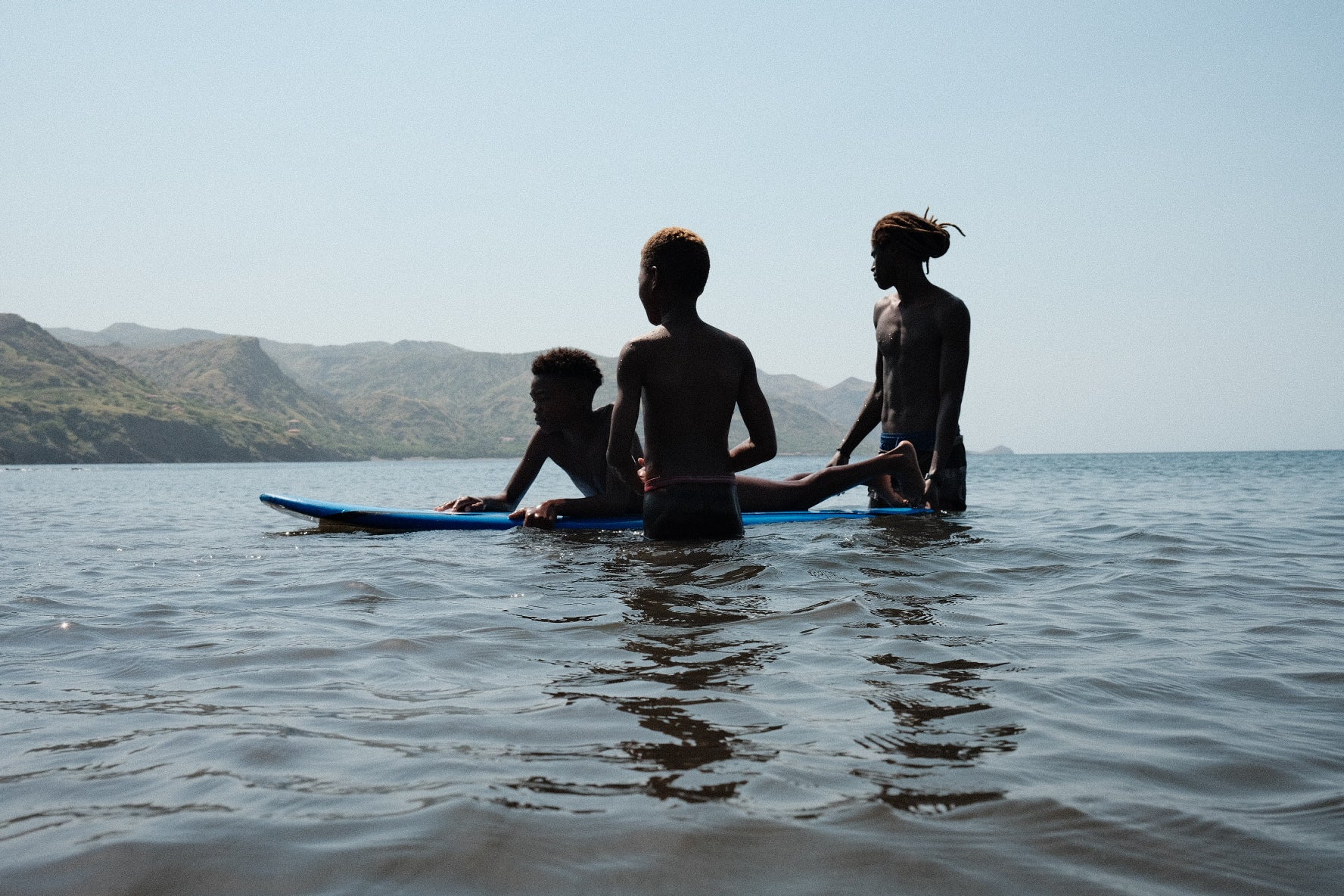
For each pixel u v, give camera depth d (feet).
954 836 5.10
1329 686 8.49
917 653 9.58
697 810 5.42
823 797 5.65
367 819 5.31
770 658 9.31
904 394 27.09
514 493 25.80
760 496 24.63
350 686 8.45
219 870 4.69
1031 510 33.30
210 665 9.39
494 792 5.71
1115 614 12.06
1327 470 115.85
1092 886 4.53
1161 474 104.12
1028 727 7.14
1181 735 7.00
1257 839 5.09
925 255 26.55
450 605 12.60
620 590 13.46
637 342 19.30
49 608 13.12
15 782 5.99
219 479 161.07
